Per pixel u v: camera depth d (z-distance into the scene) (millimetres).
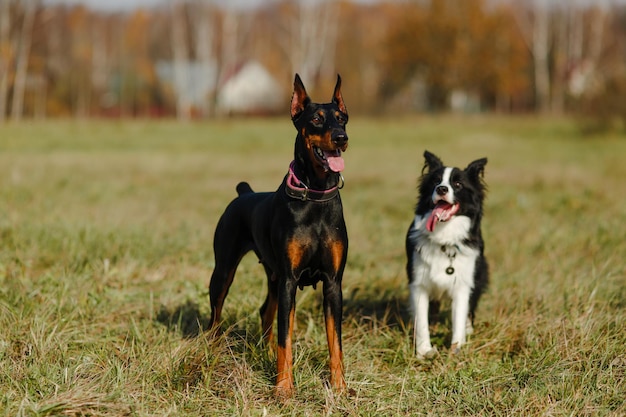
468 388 5203
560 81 55531
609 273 7520
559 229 10172
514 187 15234
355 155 24344
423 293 6508
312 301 7008
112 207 12148
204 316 6730
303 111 5289
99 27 63812
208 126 41312
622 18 57438
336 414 4816
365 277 7875
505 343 6125
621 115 30641
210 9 52562
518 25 58500
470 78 51969
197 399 4922
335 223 5234
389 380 5449
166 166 20344
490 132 35531
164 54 67000
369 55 59969
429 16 51094
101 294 7062
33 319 5895
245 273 7957
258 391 5168
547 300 6793
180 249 9016
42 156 21766
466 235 6363
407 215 12055
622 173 17031
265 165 21016
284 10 52531
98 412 4594
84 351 5609
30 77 51094
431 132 35875
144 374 5176
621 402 4914
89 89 56156
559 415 4766
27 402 4648
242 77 66000
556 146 26641
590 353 5605
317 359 5730
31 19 46250
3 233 9234
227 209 6113
